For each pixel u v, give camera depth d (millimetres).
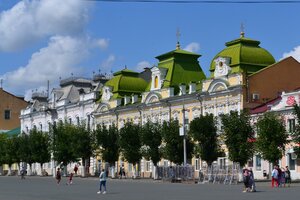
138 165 86188
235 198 34156
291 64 71562
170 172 67562
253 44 73375
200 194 39125
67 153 90812
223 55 72812
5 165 128875
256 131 59906
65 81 111812
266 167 64688
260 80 69250
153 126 72812
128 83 94500
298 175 60844
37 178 90875
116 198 36000
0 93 138375
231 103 69125
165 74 83562
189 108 76500
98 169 95312
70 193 43062
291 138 60188
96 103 98375
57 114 110875
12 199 35531
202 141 63281
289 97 62375
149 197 36469
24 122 124812
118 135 79562
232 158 58906
